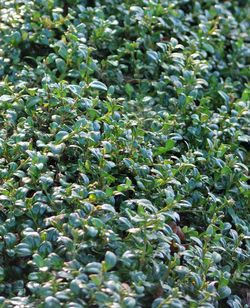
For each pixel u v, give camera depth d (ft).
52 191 16.56
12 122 18.13
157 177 17.39
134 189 17.42
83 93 18.65
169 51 21.06
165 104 20.51
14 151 17.25
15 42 20.58
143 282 14.69
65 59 19.86
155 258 15.75
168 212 16.05
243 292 17.04
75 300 14.01
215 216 17.31
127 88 20.49
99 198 16.16
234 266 17.11
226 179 18.57
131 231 15.17
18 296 14.84
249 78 23.08
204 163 18.66
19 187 16.61
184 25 23.22
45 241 15.25
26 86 19.52
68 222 15.57
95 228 15.16
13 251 15.20
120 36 22.07
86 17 21.49
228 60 23.61
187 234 17.03
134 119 19.47
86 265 14.57
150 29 21.94
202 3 24.90
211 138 19.36
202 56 22.11
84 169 17.13
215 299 15.76
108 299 13.80
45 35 20.85
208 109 20.25
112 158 17.66
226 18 24.73
